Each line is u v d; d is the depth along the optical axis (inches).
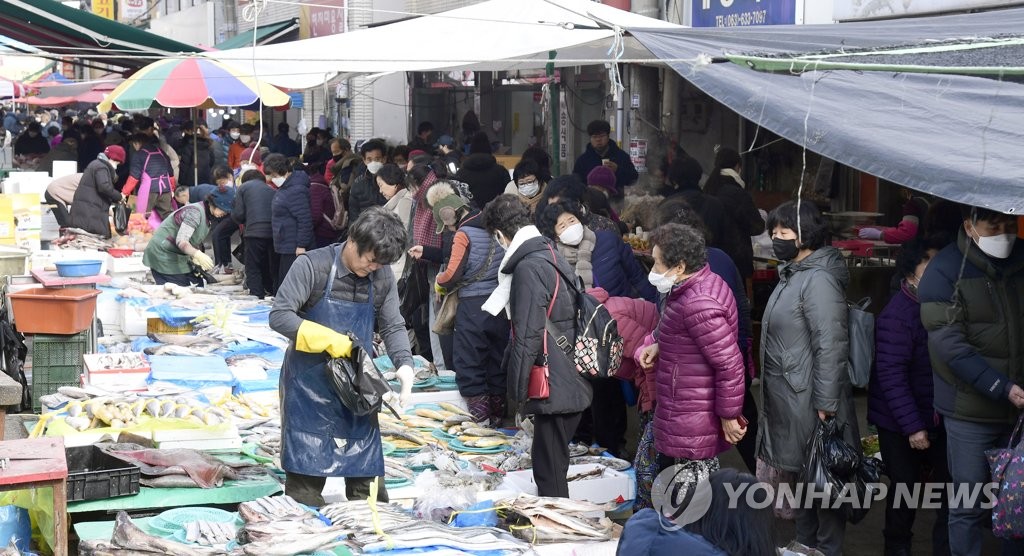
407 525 169.5
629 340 230.1
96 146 827.4
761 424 200.1
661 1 464.4
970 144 150.4
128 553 154.4
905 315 199.5
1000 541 223.5
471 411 280.5
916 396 202.8
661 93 462.6
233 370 271.7
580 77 569.9
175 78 417.4
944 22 217.3
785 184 466.6
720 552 126.3
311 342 174.1
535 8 351.6
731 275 233.1
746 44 199.5
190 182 765.9
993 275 178.4
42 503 172.2
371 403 175.3
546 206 269.1
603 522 182.2
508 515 183.8
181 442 215.9
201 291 374.9
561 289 209.3
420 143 543.5
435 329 294.0
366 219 174.9
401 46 351.9
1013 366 178.4
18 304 266.1
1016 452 164.4
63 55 258.2
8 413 279.6
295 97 846.5
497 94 698.2
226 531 167.3
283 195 424.5
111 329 335.3
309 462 180.9
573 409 209.6
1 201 378.6
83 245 449.4
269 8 1045.2
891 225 422.9
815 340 189.6
